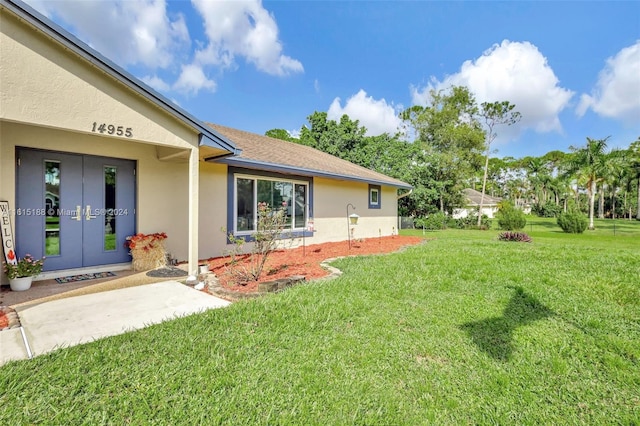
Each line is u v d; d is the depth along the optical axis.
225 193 8.93
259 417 2.38
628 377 3.07
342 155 27.73
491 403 2.72
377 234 16.23
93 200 6.74
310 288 5.57
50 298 4.99
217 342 3.43
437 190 28.00
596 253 10.43
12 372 2.74
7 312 4.32
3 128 5.48
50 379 2.66
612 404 2.73
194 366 2.96
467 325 4.24
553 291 5.74
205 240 8.45
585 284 6.16
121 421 2.25
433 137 32.28
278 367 3.04
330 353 3.36
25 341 3.42
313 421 2.38
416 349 3.56
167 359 3.05
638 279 6.53
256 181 9.83
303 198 11.65
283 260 8.63
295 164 10.40
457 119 32.34
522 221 24.03
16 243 5.74
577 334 3.99
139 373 2.80
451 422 2.49
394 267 7.66
